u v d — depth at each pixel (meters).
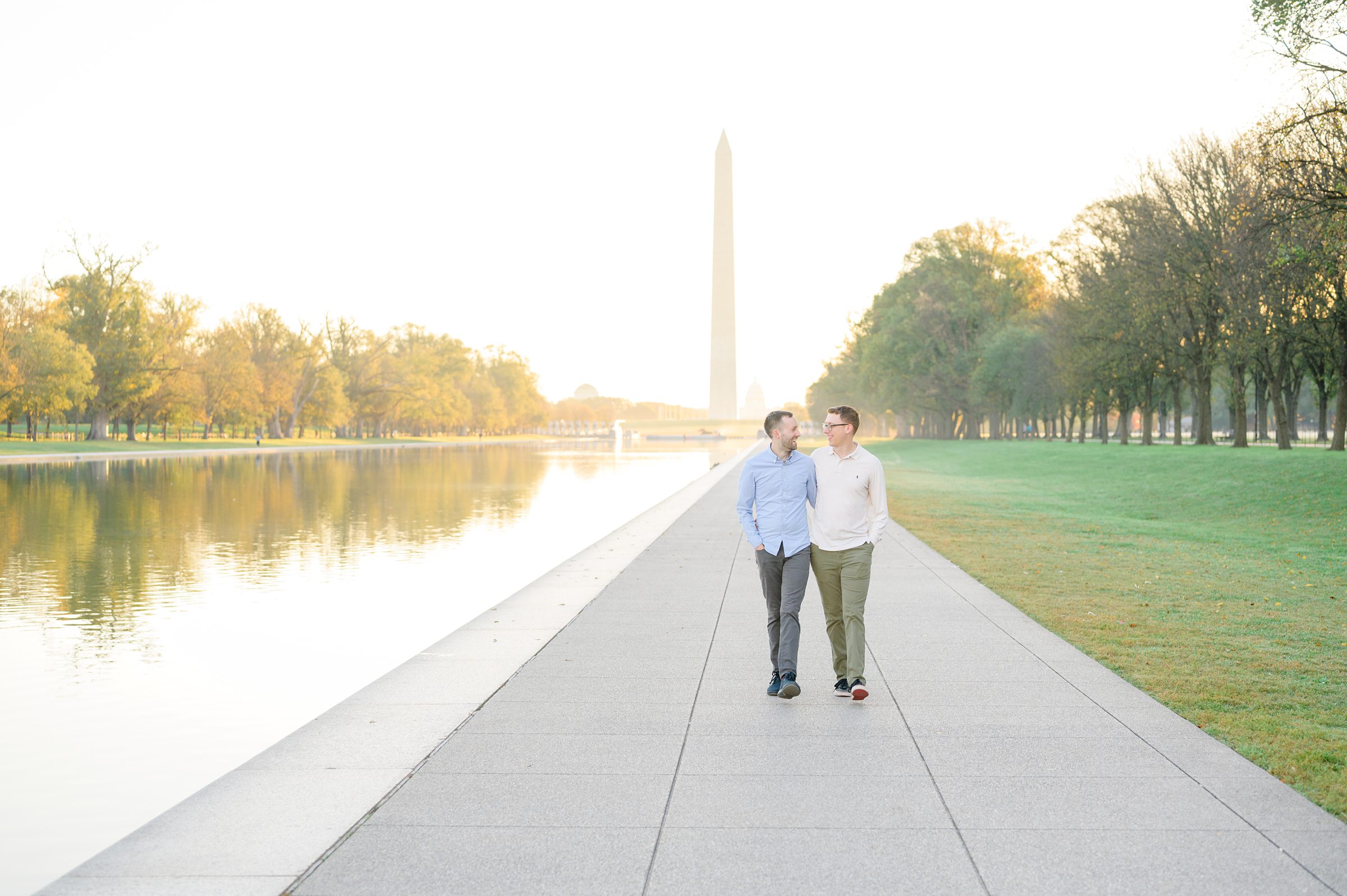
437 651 9.62
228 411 100.81
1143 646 9.74
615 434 186.00
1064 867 4.62
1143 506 30.39
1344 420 38.00
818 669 8.84
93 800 7.33
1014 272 86.44
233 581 17.44
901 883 4.46
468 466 65.19
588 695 7.93
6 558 20.20
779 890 4.39
